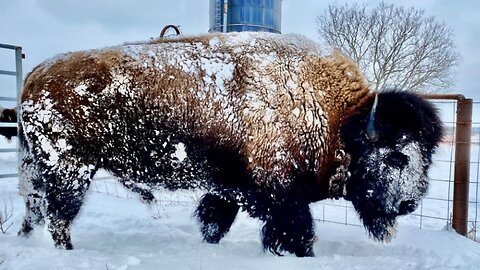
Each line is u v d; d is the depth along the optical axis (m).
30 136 3.70
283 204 3.52
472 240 4.11
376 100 3.39
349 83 3.67
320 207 5.77
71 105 3.61
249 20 10.30
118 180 3.79
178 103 3.57
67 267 2.89
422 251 3.55
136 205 5.63
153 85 3.58
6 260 3.06
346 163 3.60
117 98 3.59
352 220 5.06
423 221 5.38
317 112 3.53
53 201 3.66
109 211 5.18
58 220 3.66
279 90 3.51
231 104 3.53
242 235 4.26
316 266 3.08
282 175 3.48
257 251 3.66
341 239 4.11
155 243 3.91
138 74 3.60
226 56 3.64
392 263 3.16
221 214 3.99
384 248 3.68
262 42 3.70
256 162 3.50
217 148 3.57
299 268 3.04
